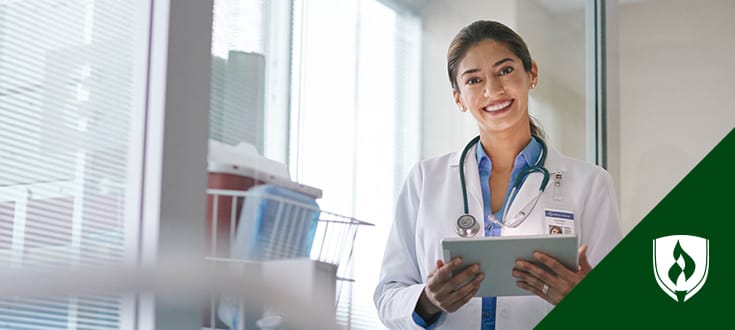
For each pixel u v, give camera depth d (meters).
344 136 1.70
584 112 2.86
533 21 2.61
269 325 0.34
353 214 1.70
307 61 1.62
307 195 1.56
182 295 0.28
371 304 1.70
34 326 0.79
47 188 1.05
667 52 3.29
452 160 1.75
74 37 1.12
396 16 1.91
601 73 2.99
